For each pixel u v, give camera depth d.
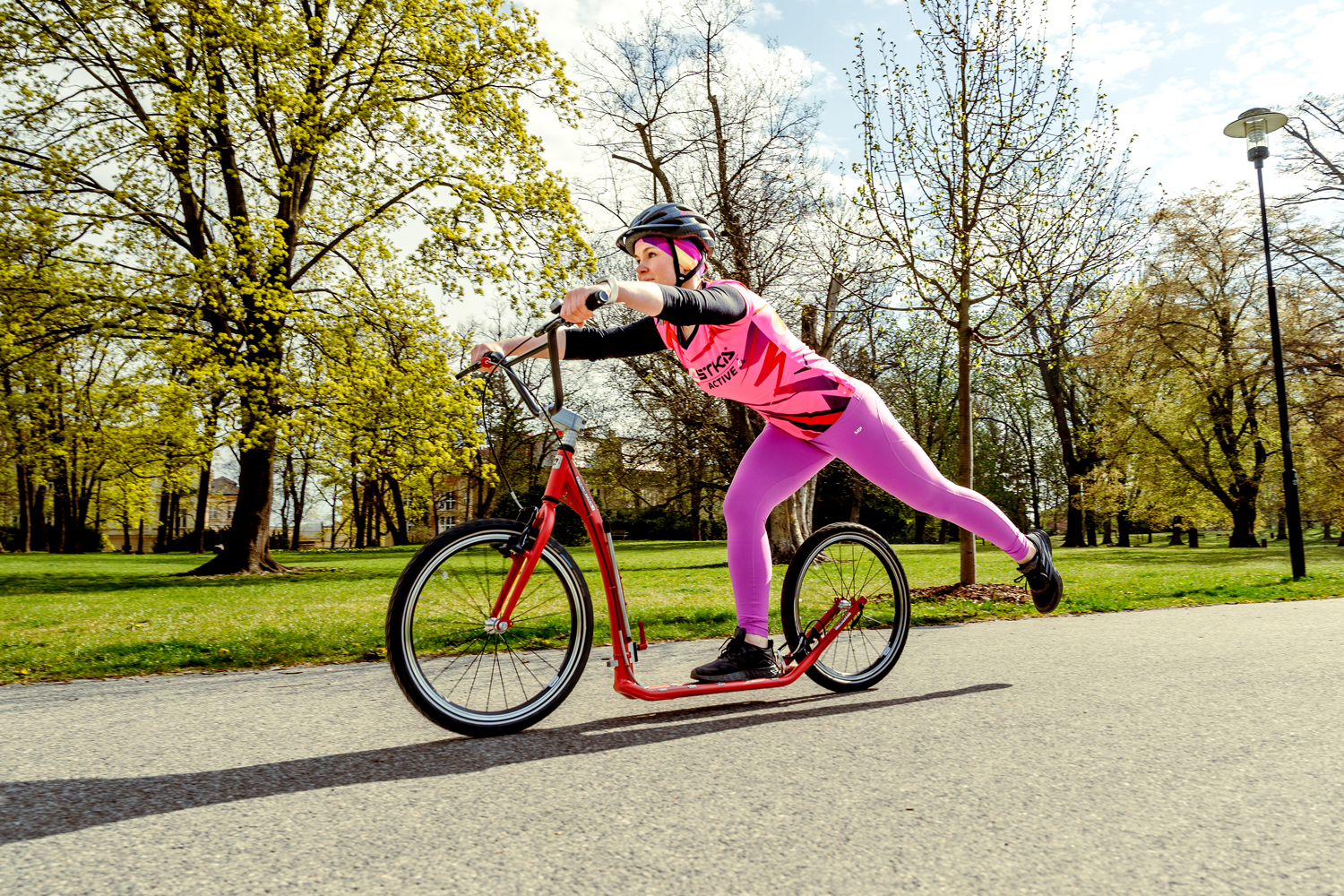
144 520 45.72
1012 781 1.96
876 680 3.22
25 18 13.08
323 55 14.88
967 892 1.38
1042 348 8.29
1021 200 7.91
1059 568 14.30
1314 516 26.33
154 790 1.92
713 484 21.03
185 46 13.59
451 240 15.16
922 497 3.11
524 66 15.55
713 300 2.53
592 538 2.63
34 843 1.59
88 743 2.41
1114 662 3.68
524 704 2.53
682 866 1.48
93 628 6.00
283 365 14.98
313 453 16.39
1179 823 1.69
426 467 15.66
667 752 2.25
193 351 13.62
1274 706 2.76
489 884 1.41
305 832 1.65
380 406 15.33
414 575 2.35
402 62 15.38
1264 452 24.77
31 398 23.19
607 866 1.48
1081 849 1.56
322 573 16.12
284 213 15.43
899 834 1.63
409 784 1.97
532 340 2.69
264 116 14.46
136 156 13.89
